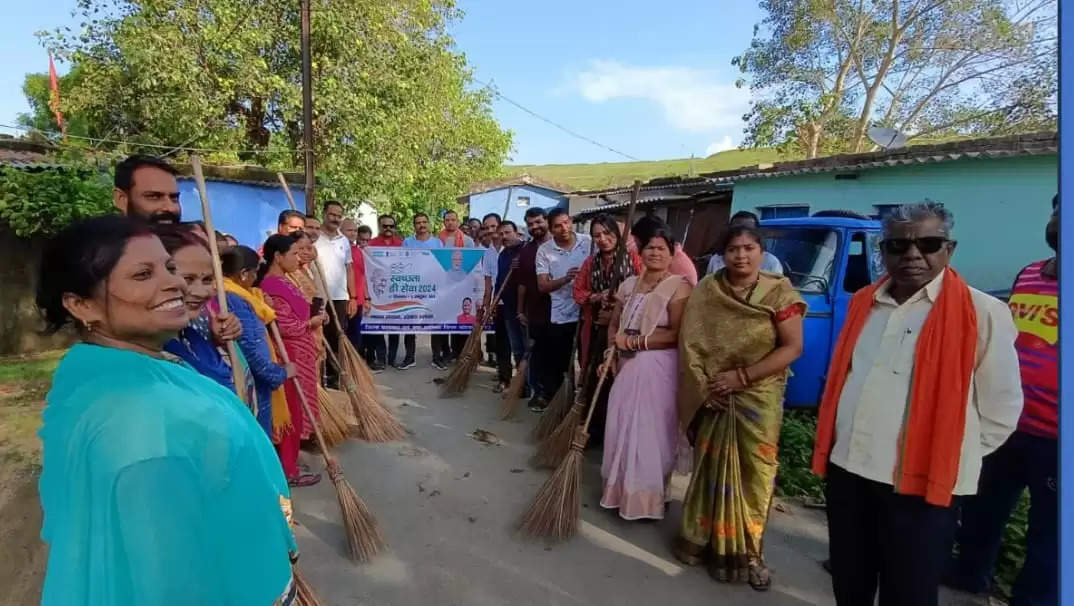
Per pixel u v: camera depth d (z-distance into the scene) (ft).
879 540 7.22
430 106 50.39
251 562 3.89
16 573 9.42
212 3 38.40
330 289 21.34
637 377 11.46
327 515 11.94
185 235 6.69
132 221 4.08
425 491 13.06
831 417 7.68
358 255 23.31
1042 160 25.09
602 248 15.10
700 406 10.00
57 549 3.46
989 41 49.19
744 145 62.44
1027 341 8.38
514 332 20.72
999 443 6.61
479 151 81.87
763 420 9.71
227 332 8.01
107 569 3.32
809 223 18.74
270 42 40.06
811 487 13.23
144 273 3.87
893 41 53.21
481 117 82.02
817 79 57.16
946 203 28.50
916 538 6.80
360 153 41.45
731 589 9.70
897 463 6.82
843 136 58.90
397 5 45.29
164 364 3.92
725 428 9.86
